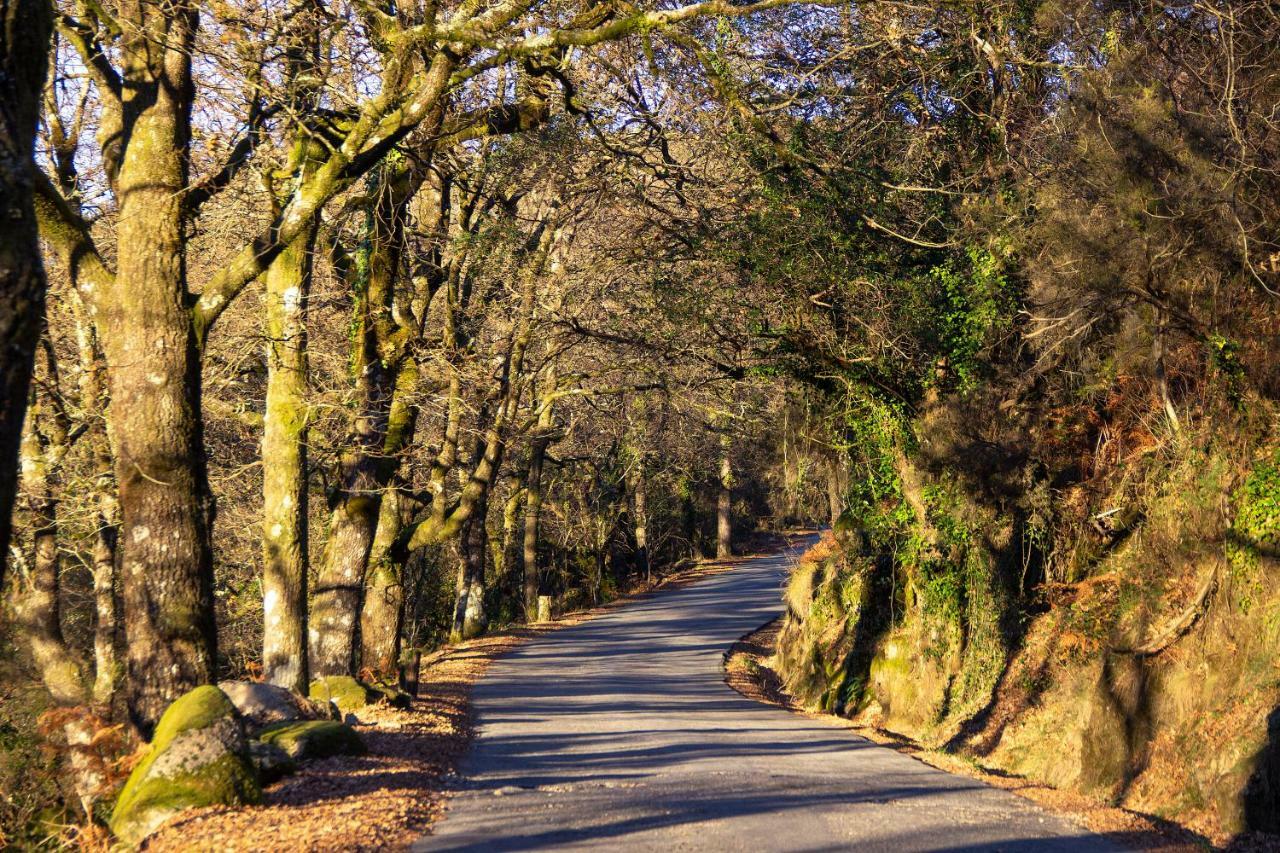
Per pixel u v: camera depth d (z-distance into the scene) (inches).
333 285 824.3
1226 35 553.6
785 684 1154.7
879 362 861.2
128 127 452.1
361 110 574.2
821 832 348.2
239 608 1113.4
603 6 608.7
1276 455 557.0
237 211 673.6
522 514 2142.0
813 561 1254.9
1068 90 622.5
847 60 837.8
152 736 418.9
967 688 826.2
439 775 439.8
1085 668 691.4
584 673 1138.7
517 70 738.8
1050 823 399.9
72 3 568.1
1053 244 565.0
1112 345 706.2
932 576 882.8
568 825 340.8
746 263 869.8
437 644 1828.2
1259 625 534.9
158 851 297.9
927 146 858.1
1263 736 470.3
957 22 772.6
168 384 439.8
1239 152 519.2
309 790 370.6
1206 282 574.2
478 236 888.3
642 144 861.2
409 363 831.7
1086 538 801.6
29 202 218.8
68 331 743.1
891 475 904.9
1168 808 507.8
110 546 700.0
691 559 2883.9
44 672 668.7
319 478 1144.2
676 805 386.9
